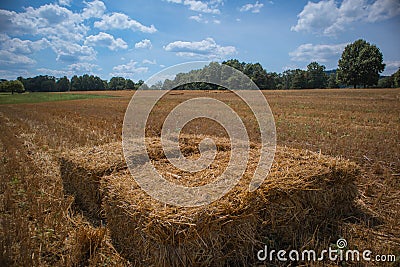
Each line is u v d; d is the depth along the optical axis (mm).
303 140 8578
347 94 35094
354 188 4238
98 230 3463
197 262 2811
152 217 2850
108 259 3164
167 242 2736
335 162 4301
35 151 7594
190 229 2758
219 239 2963
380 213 4184
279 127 10797
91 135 9617
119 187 3570
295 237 3498
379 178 5496
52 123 12797
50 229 3557
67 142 8602
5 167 5938
